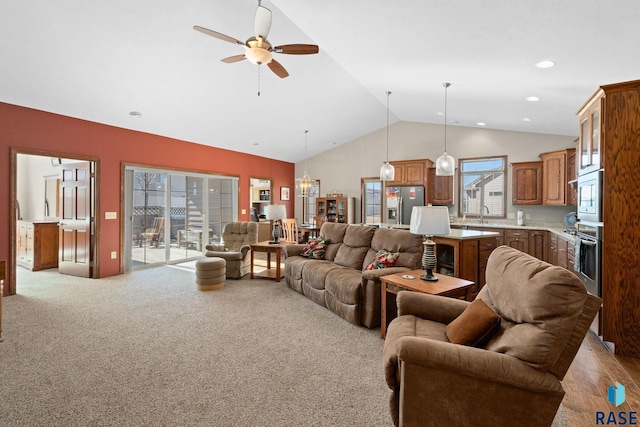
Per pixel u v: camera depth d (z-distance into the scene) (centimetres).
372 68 440
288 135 763
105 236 548
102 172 540
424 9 263
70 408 200
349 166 902
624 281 270
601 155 286
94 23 328
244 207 816
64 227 568
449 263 420
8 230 435
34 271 596
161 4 318
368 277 326
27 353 271
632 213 265
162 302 413
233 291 468
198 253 722
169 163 643
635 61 295
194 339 302
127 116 531
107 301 416
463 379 154
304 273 432
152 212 634
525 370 145
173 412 197
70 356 266
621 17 226
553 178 620
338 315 368
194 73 444
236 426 185
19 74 386
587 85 370
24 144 450
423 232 287
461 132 759
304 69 491
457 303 231
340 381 233
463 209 763
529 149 684
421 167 754
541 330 145
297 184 990
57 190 664
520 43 291
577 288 142
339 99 623
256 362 260
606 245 274
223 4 330
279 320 353
